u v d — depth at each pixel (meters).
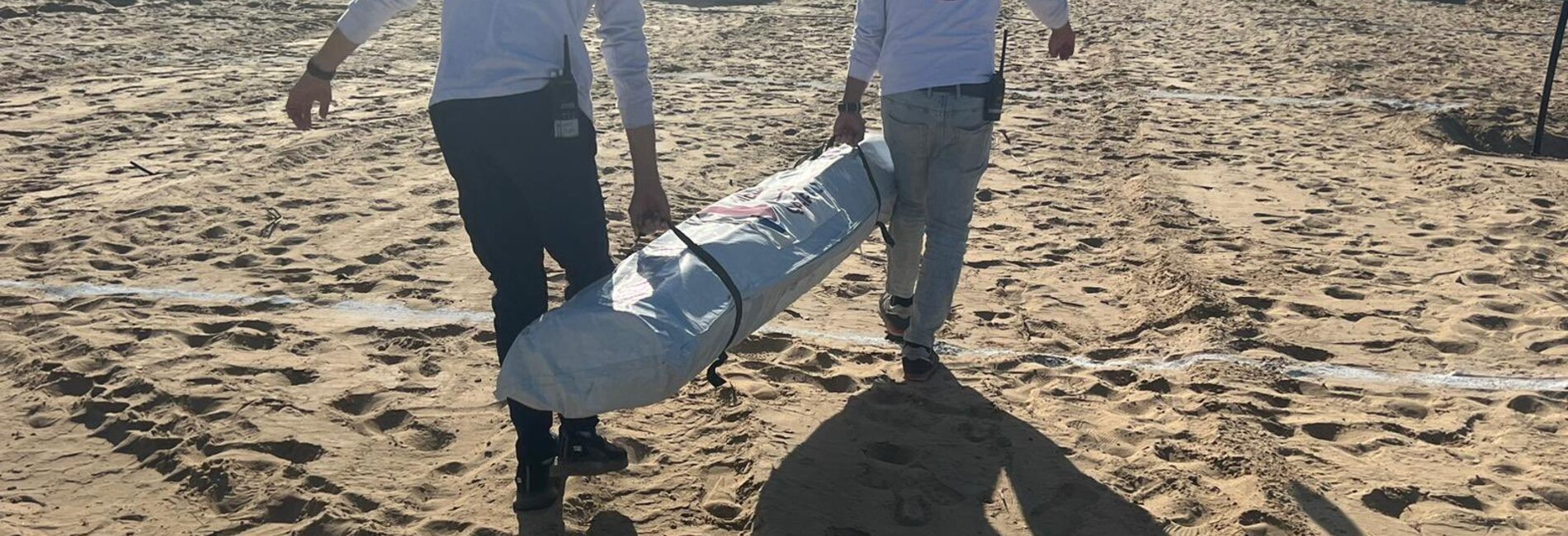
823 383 4.16
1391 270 5.65
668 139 8.47
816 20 16.06
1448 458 3.70
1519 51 14.30
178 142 8.03
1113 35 15.00
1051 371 4.33
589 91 3.07
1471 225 6.47
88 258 5.42
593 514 3.28
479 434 3.75
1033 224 6.44
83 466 3.53
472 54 2.92
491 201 3.05
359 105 9.51
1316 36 14.95
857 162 4.18
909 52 3.90
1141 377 4.28
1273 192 7.25
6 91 9.70
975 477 3.52
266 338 4.48
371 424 3.82
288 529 3.22
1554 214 6.75
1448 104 10.52
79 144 7.91
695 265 3.21
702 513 3.31
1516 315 5.00
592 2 3.07
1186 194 7.17
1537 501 3.44
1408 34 15.49
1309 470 3.59
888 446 3.71
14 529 3.16
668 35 14.20
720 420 3.85
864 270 5.48
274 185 6.86
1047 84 11.20
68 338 4.43
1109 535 3.23
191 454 3.58
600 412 2.96
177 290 5.04
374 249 5.70
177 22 13.97
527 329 2.95
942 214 4.02
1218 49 13.78
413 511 3.29
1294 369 4.39
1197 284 5.26
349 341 4.48
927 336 4.08
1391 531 3.26
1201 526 3.28
